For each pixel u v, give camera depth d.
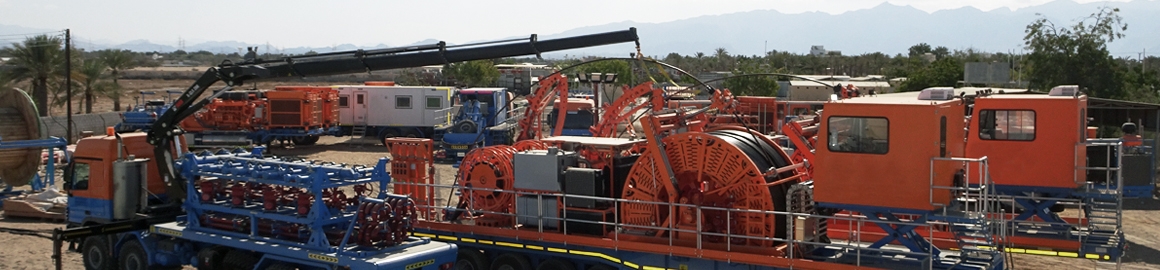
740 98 28.61
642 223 13.90
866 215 13.88
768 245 12.82
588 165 14.97
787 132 14.88
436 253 12.98
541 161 14.80
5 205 22.16
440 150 36.38
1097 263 17.16
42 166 30.31
